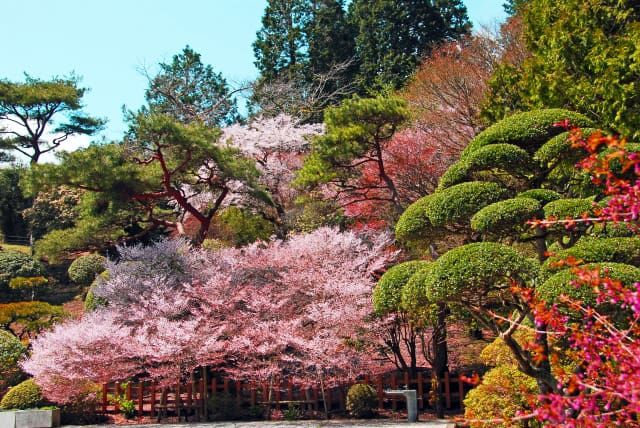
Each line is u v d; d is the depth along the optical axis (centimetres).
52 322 1563
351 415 1203
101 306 1476
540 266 598
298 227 1733
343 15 3312
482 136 725
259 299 1231
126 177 1502
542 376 562
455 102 1673
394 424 1086
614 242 587
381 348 1285
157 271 1359
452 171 717
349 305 1156
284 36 3331
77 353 1152
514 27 1816
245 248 1401
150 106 3206
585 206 618
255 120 2438
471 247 598
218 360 1208
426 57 2641
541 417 308
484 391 728
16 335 1670
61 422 1238
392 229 1503
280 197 1977
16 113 3067
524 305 581
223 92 3422
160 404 1259
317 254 1279
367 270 1273
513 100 1237
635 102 950
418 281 649
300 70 3198
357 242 1299
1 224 2916
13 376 1367
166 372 1169
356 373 1164
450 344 1468
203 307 1211
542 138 696
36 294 2219
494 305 801
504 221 614
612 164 623
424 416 1174
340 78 3134
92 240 1716
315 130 2222
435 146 1593
